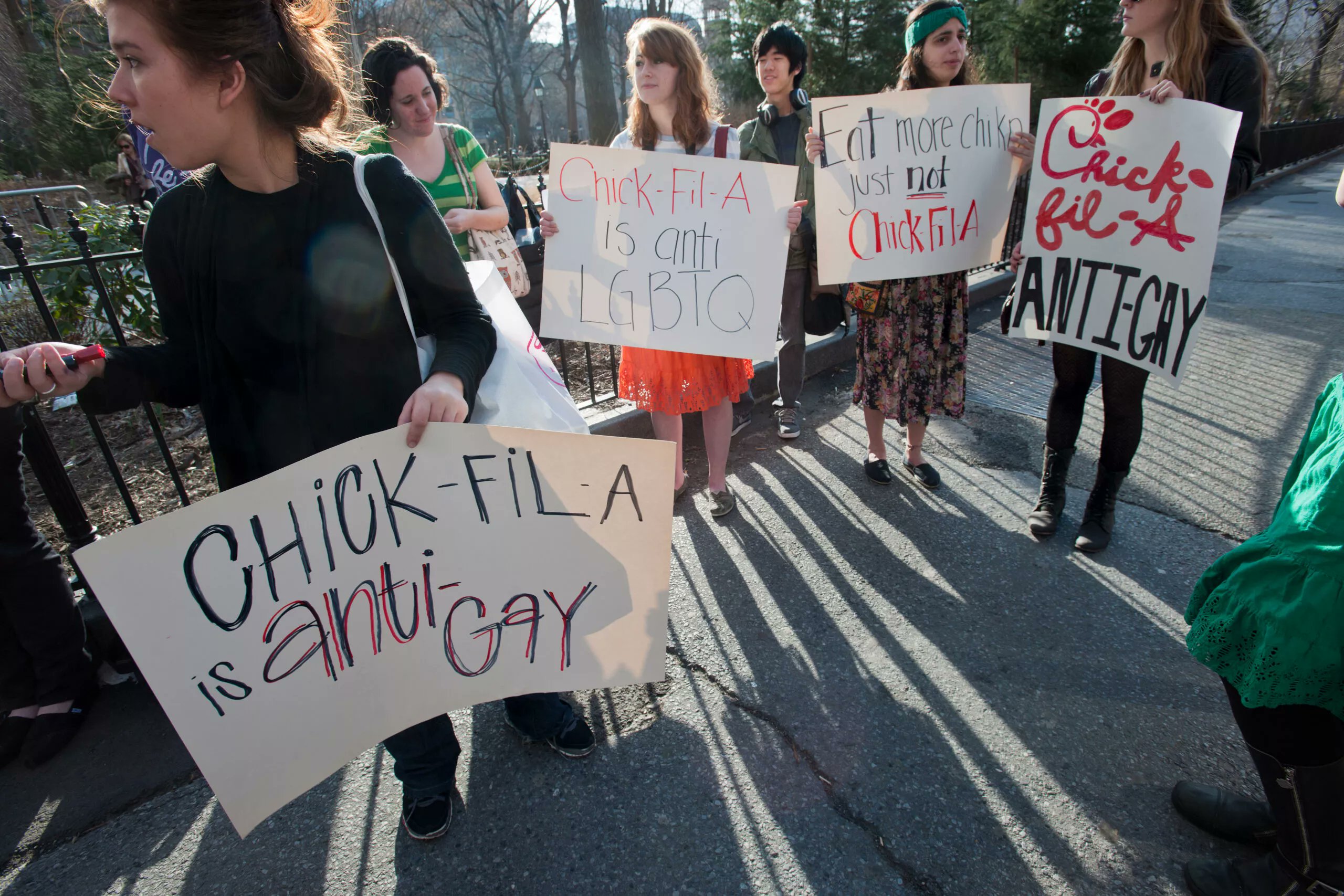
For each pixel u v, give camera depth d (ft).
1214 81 7.11
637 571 4.85
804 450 12.01
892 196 8.67
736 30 46.16
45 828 6.07
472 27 111.14
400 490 4.31
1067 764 6.09
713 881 5.32
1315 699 3.89
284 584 4.17
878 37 42.45
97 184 46.44
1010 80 42.50
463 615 4.75
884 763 6.19
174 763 6.66
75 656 6.97
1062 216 7.98
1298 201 39.04
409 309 4.38
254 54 3.51
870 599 8.29
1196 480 10.44
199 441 12.78
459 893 5.35
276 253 4.00
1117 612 7.85
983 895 5.12
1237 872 4.86
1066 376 8.71
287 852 5.74
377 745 6.74
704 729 6.64
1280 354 15.29
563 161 8.13
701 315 8.46
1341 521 3.78
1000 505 10.05
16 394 3.70
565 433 4.39
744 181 8.02
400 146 9.48
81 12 4.11
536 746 6.54
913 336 9.58
